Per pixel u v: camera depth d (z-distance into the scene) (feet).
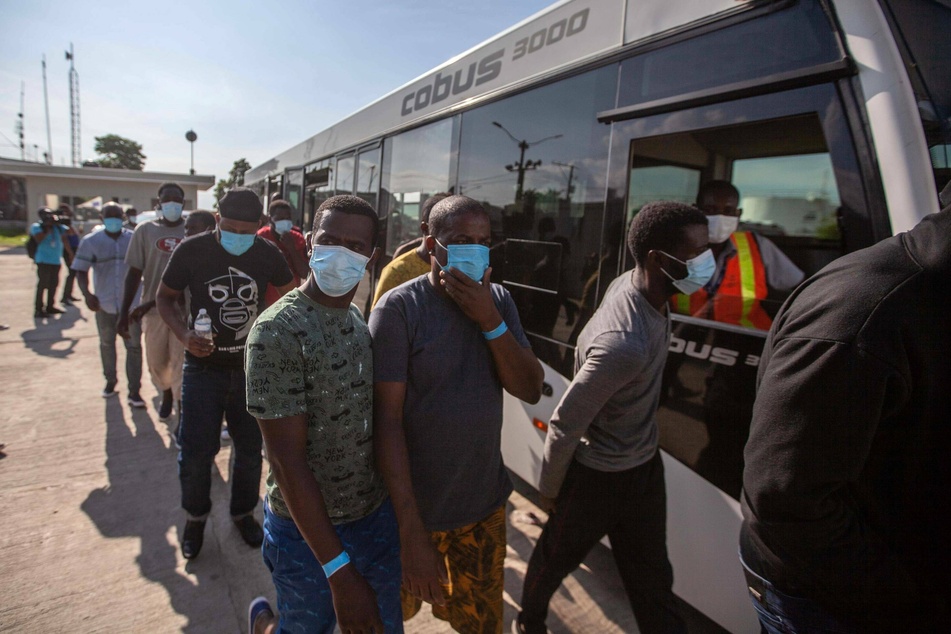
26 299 37.11
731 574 7.35
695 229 6.06
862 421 3.71
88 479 12.89
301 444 5.06
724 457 7.42
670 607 7.04
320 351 5.23
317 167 25.82
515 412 11.77
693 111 7.90
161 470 13.42
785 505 4.01
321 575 5.62
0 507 11.55
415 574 5.42
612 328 6.26
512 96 11.70
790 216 8.94
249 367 5.02
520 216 11.37
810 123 7.10
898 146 5.77
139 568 9.87
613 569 10.44
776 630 4.63
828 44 6.45
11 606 8.79
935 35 6.45
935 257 3.69
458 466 6.00
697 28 7.96
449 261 5.65
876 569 4.02
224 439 15.58
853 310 3.74
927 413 3.79
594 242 9.53
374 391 5.73
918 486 3.93
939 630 4.06
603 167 9.37
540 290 10.78
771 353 4.46
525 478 11.57
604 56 9.48
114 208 17.10
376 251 5.56
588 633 8.73
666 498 7.36
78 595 9.11
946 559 3.96
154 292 14.25
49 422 16.10
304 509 4.92
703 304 8.04
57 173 92.94
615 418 6.63
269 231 16.22
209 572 9.85
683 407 7.98
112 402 17.87
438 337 5.85
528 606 7.65
